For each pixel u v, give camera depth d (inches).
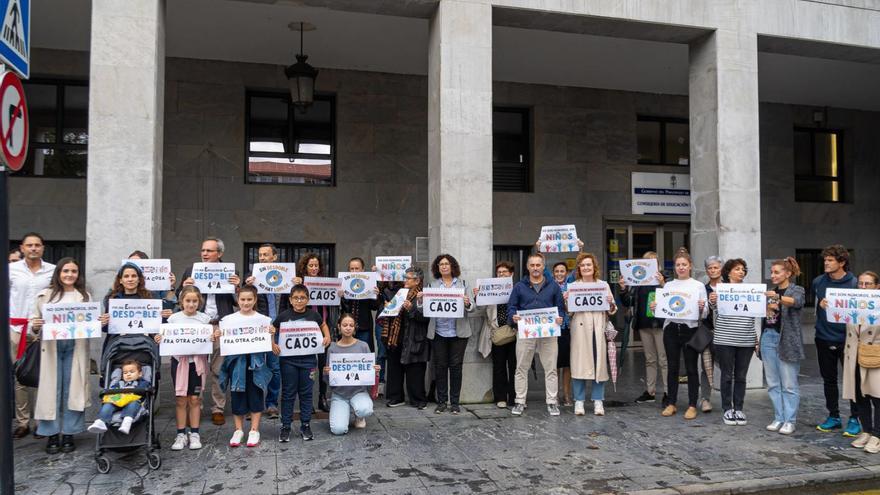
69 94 461.7
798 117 600.4
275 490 205.5
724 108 380.5
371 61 479.8
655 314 309.9
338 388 273.9
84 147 461.7
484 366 334.0
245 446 252.2
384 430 277.9
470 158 337.7
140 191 293.6
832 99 584.1
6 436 166.7
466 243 335.3
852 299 256.4
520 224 529.7
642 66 493.7
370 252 495.8
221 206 468.8
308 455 241.4
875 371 251.9
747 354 295.3
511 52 462.3
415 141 509.4
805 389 379.2
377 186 499.8
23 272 261.3
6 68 170.9
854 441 263.0
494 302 315.0
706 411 319.0
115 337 238.5
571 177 543.8
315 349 259.3
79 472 220.5
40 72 442.3
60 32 413.4
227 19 397.4
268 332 249.0
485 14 342.3
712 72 384.2
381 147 502.3
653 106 566.6
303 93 414.3
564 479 220.2
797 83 534.3
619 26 373.1
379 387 357.1
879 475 231.8
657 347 339.9
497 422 293.9
